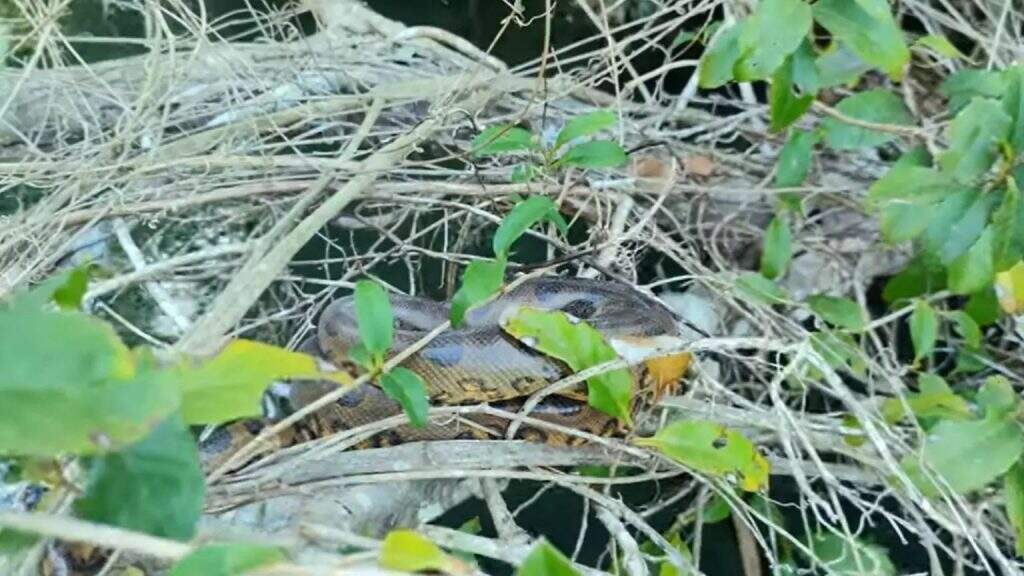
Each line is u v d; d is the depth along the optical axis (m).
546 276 4.21
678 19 5.18
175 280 4.65
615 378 3.35
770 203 5.24
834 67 4.44
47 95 5.32
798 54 3.98
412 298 4.04
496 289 3.33
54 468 2.16
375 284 3.01
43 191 5.11
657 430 3.66
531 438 3.71
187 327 4.05
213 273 4.81
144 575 2.70
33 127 5.36
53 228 4.23
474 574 2.08
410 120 5.68
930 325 4.13
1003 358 4.91
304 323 4.45
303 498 3.18
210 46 5.05
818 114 5.20
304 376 2.04
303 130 5.72
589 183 4.77
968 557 4.16
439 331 3.32
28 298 2.05
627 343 3.56
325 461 3.41
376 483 3.33
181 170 4.66
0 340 1.55
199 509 1.87
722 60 4.01
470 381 3.68
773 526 3.34
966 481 3.40
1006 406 3.69
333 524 3.20
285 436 3.76
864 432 3.60
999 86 4.28
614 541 3.65
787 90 4.02
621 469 4.34
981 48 5.46
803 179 4.84
